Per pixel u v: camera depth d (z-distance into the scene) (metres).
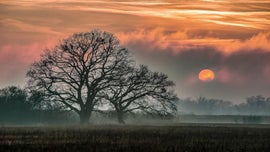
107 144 67.00
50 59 142.62
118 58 144.38
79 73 142.50
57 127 119.94
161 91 144.88
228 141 75.62
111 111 144.50
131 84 143.50
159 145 65.81
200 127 128.75
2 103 153.25
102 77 142.38
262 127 135.38
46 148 61.16
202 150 61.09
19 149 59.31
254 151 61.16
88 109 143.00
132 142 70.69
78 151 58.28
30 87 142.75
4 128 112.75
